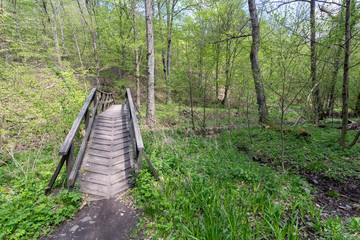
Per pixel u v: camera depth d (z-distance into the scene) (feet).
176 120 33.24
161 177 12.67
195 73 27.09
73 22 46.60
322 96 26.68
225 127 28.78
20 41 25.66
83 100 18.74
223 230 7.69
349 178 13.17
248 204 9.90
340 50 16.14
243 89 21.21
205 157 16.71
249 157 17.74
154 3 42.80
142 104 48.21
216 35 25.32
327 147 18.03
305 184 12.20
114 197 10.78
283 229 7.67
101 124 19.06
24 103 16.56
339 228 8.23
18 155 16.06
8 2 34.45
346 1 13.75
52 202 9.55
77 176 11.88
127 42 36.96
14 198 9.12
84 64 48.88
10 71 20.24
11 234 7.59
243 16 32.78
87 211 9.63
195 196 9.87
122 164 13.70
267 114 26.04
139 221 9.03
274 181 12.03
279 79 12.84
